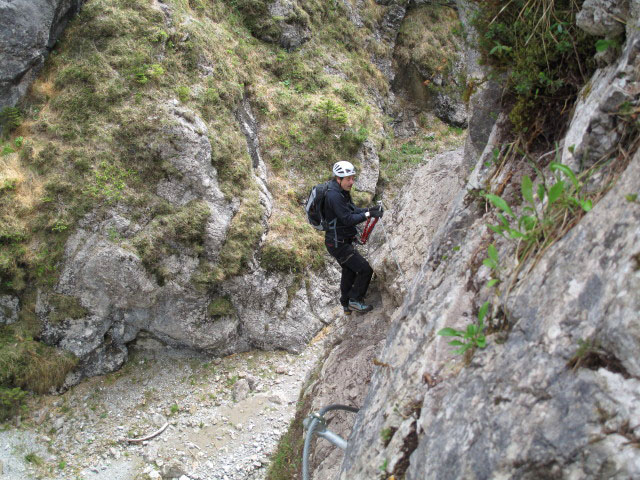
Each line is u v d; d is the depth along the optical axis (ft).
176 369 28.35
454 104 47.47
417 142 45.34
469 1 11.93
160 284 27.04
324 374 19.13
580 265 7.27
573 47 9.93
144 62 28.89
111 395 26.55
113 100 27.96
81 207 26.18
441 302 9.82
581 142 8.58
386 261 17.79
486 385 7.51
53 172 26.61
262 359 29.27
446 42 48.93
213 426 25.43
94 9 29.81
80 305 26.48
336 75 40.24
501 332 7.93
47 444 23.90
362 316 19.85
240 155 30.35
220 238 28.14
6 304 25.85
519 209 9.76
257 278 29.30
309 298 30.78
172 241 27.25
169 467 23.22
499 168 11.05
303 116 35.27
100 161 26.86
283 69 37.60
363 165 36.27
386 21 47.11
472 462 7.04
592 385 6.35
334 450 16.44
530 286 7.89
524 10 10.68
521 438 6.65
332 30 42.27
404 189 20.56
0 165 26.45
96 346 26.96
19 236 25.64
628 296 6.40
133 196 26.86
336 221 16.20
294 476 17.69
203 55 31.19
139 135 27.53
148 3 30.50
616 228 7.06
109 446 24.25
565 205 8.00
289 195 32.78
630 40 8.41
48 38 28.48
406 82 47.75
